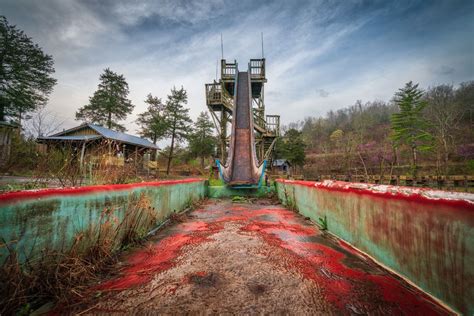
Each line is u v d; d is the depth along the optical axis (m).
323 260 1.99
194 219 3.87
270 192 7.17
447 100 23.72
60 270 1.47
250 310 1.25
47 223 1.45
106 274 1.71
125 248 2.27
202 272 1.74
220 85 15.91
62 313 1.21
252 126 12.64
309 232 2.99
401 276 1.54
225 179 7.61
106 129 18.97
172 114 27.53
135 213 2.51
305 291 1.45
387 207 1.72
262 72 16.91
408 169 16.19
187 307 1.27
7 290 1.15
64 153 3.23
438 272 1.23
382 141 28.19
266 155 15.65
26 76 16.84
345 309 1.25
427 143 18.81
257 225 3.40
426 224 1.33
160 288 1.49
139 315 1.20
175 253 2.18
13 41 16.56
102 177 3.21
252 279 1.62
